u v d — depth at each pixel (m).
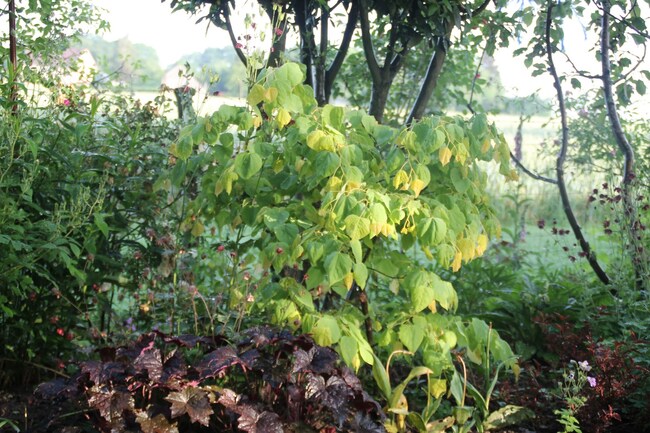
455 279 5.32
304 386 3.23
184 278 4.03
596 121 6.37
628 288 4.92
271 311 3.80
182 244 4.11
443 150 3.43
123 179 4.07
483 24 5.57
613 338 4.57
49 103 4.24
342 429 3.26
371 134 3.65
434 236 3.30
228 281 3.83
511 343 4.95
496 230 3.94
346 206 3.23
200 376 3.00
